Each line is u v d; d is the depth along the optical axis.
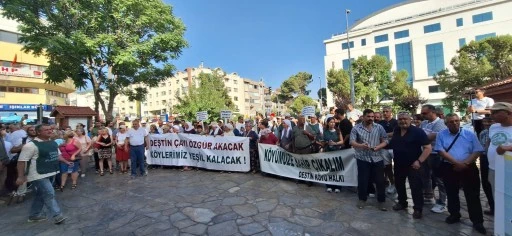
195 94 36.16
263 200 5.97
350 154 6.20
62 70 15.98
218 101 36.34
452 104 35.41
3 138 7.39
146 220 5.11
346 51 60.75
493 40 30.09
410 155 4.80
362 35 59.47
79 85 17.19
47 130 5.21
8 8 13.51
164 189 7.19
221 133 10.76
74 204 6.24
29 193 7.38
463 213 4.93
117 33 16.16
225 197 6.28
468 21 49.69
